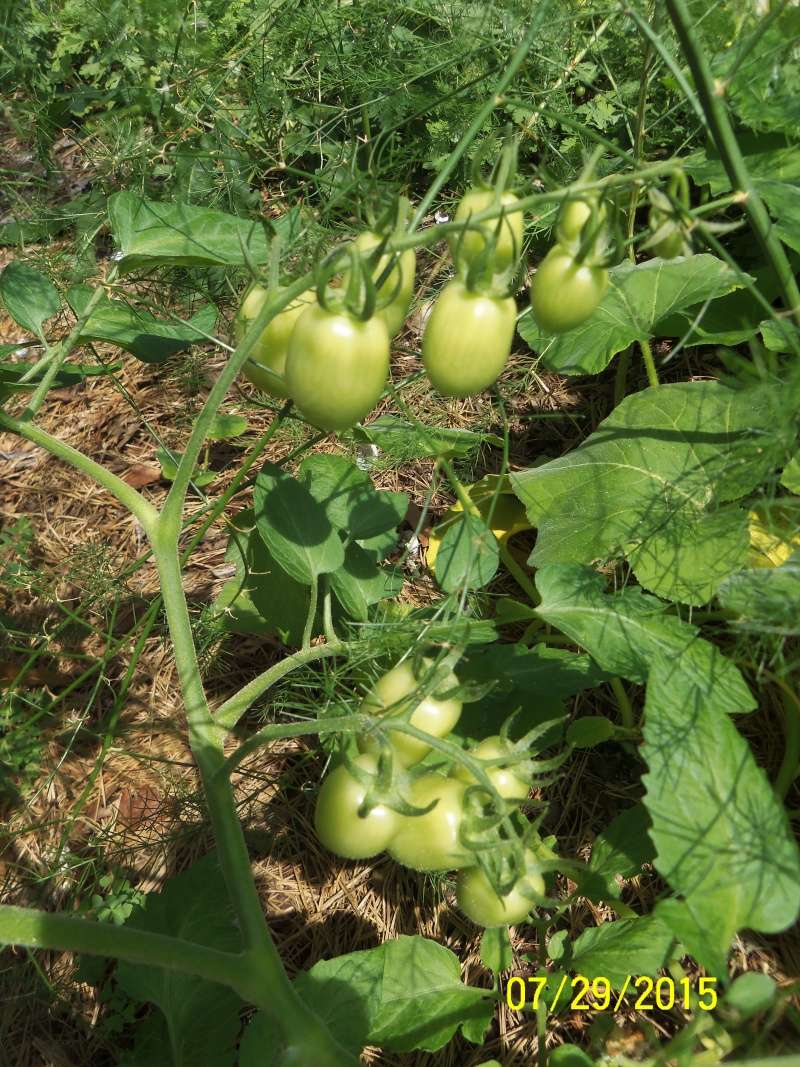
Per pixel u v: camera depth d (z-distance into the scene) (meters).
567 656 0.31
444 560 0.31
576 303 0.21
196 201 0.58
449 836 0.22
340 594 0.32
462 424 0.49
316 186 0.57
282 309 0.22
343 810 0.22
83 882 0.38
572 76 0.54
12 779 0.41
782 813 0.23
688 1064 0.21
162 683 0.44
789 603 0.28
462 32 0.53
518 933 0.34
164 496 0.52
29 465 0.55
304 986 0.28
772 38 0.32
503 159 0.20
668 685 0.25
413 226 0.20
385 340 0.21
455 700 0.23
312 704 0.38
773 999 0.21
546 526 0.37
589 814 0.37
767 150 0.40
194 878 0.32
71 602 0.48
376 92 0.58
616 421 0.38
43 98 0.70
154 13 0.56
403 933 0.35
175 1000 0.30
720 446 0.36
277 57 0.62
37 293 0.34
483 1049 0.32
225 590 0.43
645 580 0.33
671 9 0.25
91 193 0.63
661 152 0.53
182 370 0.56
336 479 0.34
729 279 0.40
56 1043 0.34
